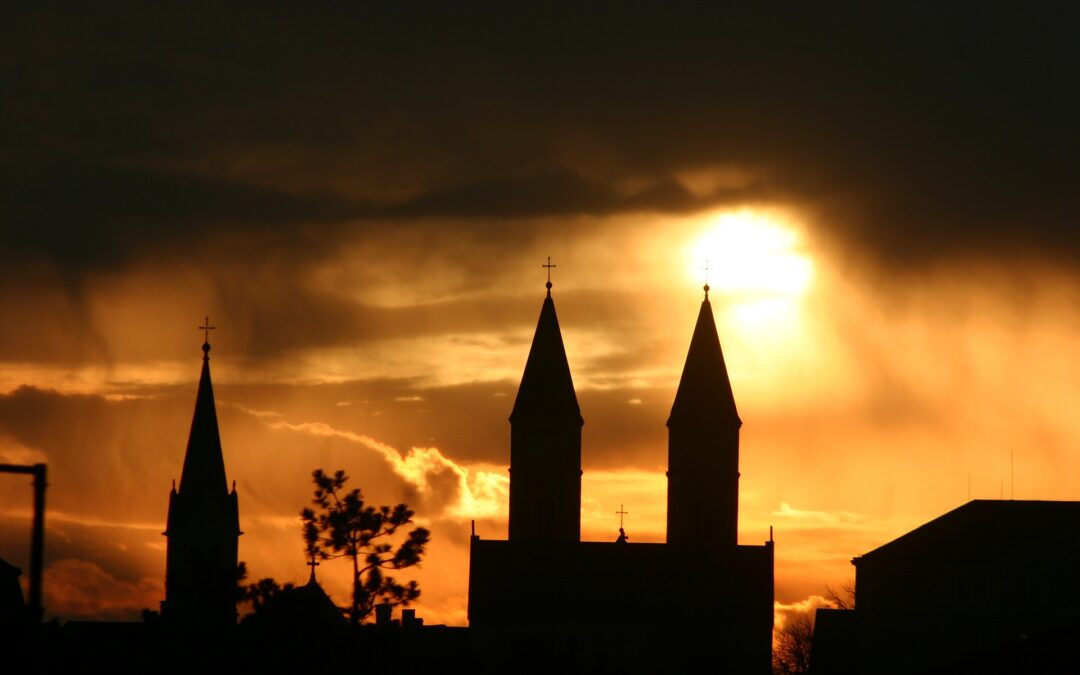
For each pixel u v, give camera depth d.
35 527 89.50
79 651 141.38
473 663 168.50
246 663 146.75
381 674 155.50
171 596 153.38
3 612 110.19
